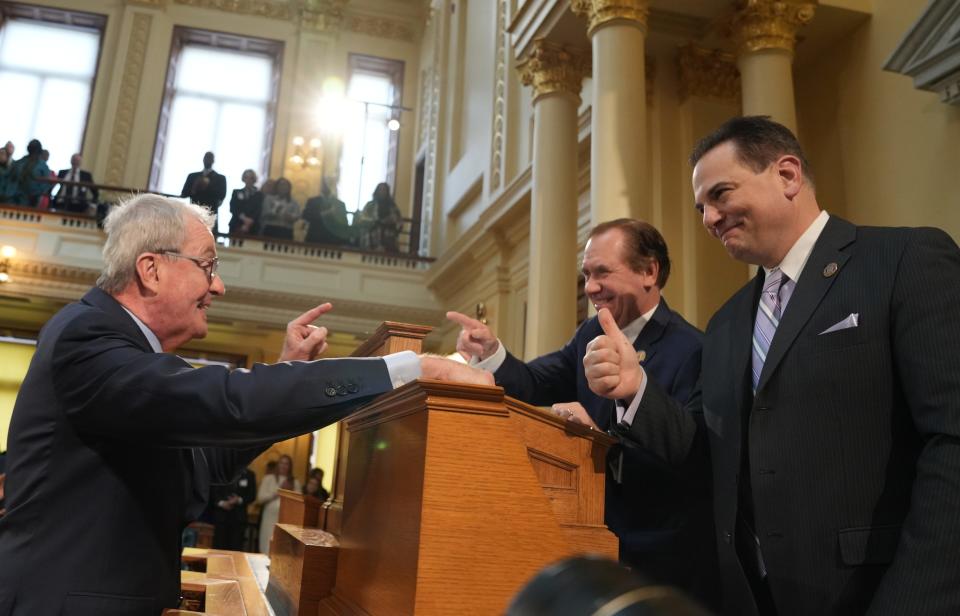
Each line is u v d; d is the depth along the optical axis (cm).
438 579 104
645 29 534
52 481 131
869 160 505
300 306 1220
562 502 131
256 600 207
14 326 1209
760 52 512
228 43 1489
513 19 713
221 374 127
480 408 111
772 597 132
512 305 989
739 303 160
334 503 205
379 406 133
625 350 147
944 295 123
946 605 103
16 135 1385
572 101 669
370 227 1292
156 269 151
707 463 161
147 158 1379
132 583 133
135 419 126
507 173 982
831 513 127
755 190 143
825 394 131
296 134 1451
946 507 108
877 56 507
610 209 493
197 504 161
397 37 1544
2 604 124
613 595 35
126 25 1420
